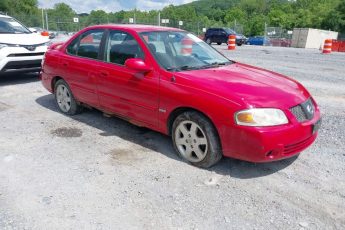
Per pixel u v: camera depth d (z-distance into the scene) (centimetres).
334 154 451
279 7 10056
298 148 380
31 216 316
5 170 403
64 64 579
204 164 405
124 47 486
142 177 388
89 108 588
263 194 356
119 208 330
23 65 844
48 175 392
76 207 331
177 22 4078
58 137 507
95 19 3869
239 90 378
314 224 308
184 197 349
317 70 1194
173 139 434
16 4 6456
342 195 354
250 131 354
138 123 480
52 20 3469
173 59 458
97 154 448
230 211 327
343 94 793
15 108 659
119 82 477
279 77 453
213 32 3125
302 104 388
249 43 4175
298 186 371
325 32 4041
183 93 400
